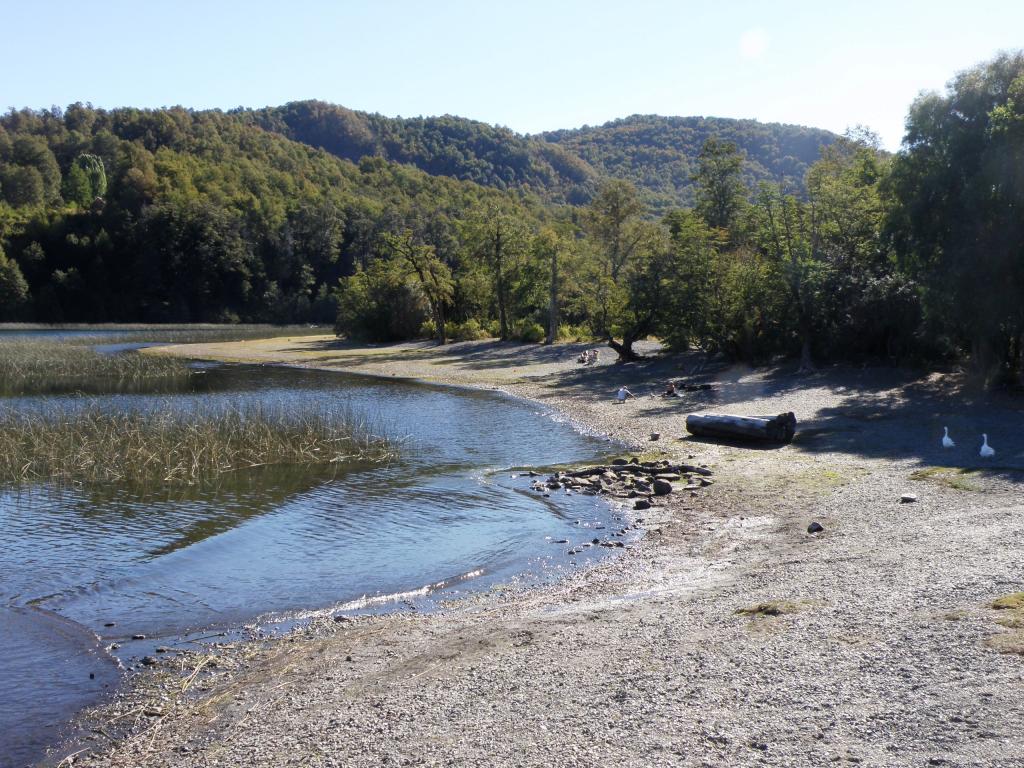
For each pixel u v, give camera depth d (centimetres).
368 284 7719
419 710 759
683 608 1001
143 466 2119
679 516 1611
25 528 1605
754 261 3966
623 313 4500
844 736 614
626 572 1272
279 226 13825
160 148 16338
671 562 1305
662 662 809
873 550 1183
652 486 1856
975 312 2625
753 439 2327
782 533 1403
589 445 2445
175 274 12694
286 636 1058
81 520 1664
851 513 1478
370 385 4244
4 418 2598
